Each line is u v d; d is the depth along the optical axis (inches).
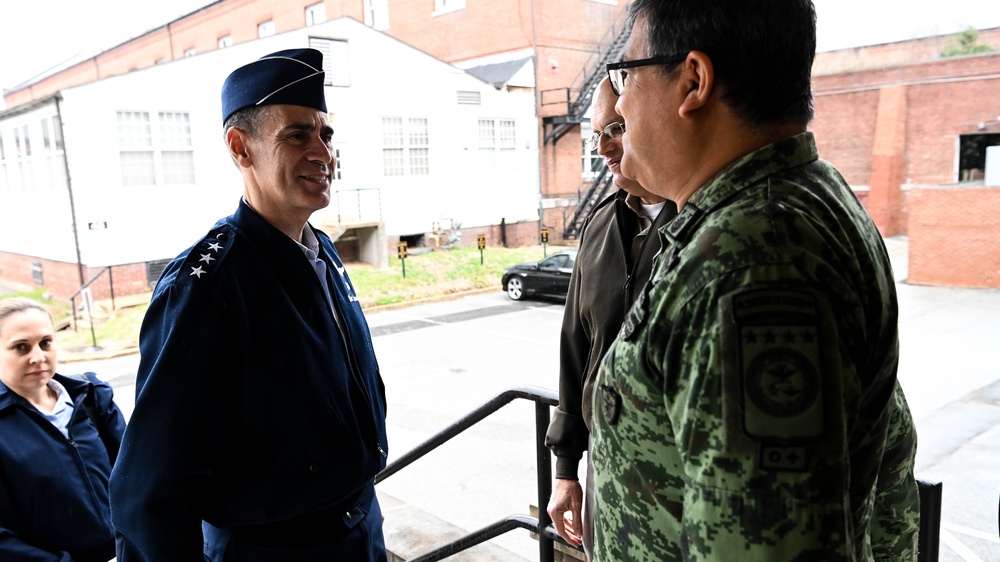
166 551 53.2
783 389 27.0
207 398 53.2
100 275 527.8
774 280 28.0
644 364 32.8
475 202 753.6
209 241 56.8
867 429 33.1
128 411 302.7
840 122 721.0
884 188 687.1
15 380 82.0
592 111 58.1
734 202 31.8
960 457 196.9
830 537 26.9
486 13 824.3
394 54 671.1
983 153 654.5
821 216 30.9
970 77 649.0
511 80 765.9
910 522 43.7
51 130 544.1
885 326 32.4
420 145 701.9
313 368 57.7
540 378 325.4
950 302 457.4
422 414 273.6
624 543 35.5
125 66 1464.1
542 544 80.0
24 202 617.9
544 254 717.9
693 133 34.6
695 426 29.2
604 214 61.2
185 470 52.8
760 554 27.3
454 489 194.4
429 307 547.5
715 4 32.3
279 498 56.6
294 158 58.2
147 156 543.8
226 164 581.0
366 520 65.1
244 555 59.2
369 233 650.8
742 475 27.5
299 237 64.9
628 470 34.9
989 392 255.1
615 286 57.0
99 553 85.2
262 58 58.4
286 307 57.2
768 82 32.5
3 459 79.4
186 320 52.7
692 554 29.6
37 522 80.7
